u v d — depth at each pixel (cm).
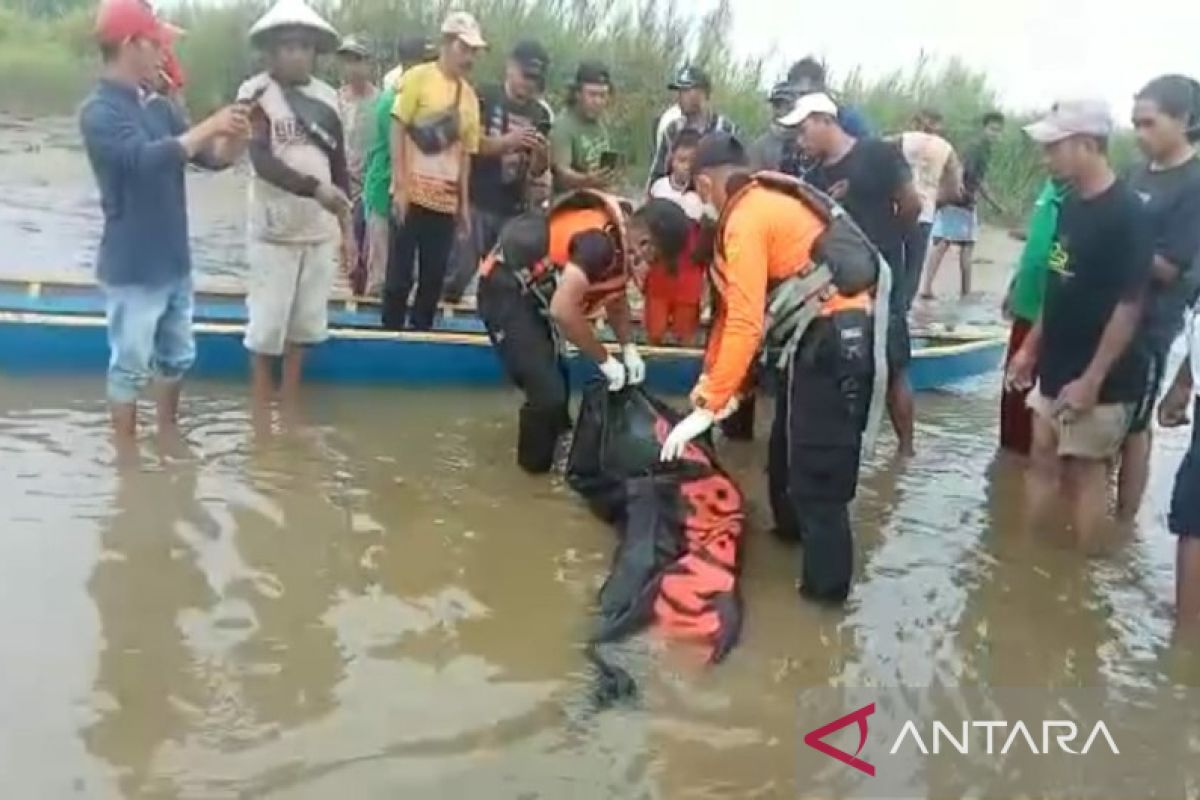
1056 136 530
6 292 778
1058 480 629
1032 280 665
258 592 489
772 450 565
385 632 467
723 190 533
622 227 600
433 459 641
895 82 1897
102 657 433
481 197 835
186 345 625
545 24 1644
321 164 659
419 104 748
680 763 400
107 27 568
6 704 401
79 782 366
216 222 1240
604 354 595
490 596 502
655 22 1686
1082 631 507
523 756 396
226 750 387
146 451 615
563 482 621
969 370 856
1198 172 558
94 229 1148
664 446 518
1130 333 532
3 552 500
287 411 692
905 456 700
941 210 1198
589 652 462
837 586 512
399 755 392
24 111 1952
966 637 497
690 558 522
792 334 500
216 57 1823
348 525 555
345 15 1645
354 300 838
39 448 607
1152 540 599
